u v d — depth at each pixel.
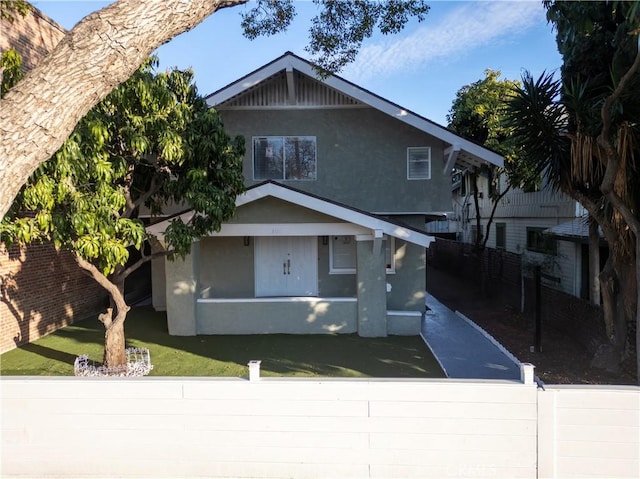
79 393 4.17
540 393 3.90
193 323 10.05
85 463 4.17
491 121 15.34
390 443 4.02
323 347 9.10
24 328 9.45
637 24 5.00
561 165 7.21
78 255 6.37
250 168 12.07
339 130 12.03
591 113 6.43
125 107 6.26
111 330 7.43
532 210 16.28
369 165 12.03
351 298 10.29
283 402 4.09
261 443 4.10
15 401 4.20
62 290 10.99
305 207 9.61
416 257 11.98
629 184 6.36
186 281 10.03
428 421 3.99
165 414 4.14
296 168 12.09
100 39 3.27
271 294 12.05
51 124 3.21
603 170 6.78
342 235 10.94
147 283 15.91
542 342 9.24
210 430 4.12
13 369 7.75
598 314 8.05
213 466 4.12
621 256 6.88
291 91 11.73
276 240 12.03
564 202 13.72
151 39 3.53
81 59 3.23
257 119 12.04
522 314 11.88
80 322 11.52
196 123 7.26
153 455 4.14
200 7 3.78
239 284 11.98
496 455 3.94
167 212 11.53
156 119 6.39
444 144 11.86
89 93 3.35
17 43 9.11
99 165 5.84
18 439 4.20
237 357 8.45
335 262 12.12
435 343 9.37
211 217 7.28
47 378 4.28
